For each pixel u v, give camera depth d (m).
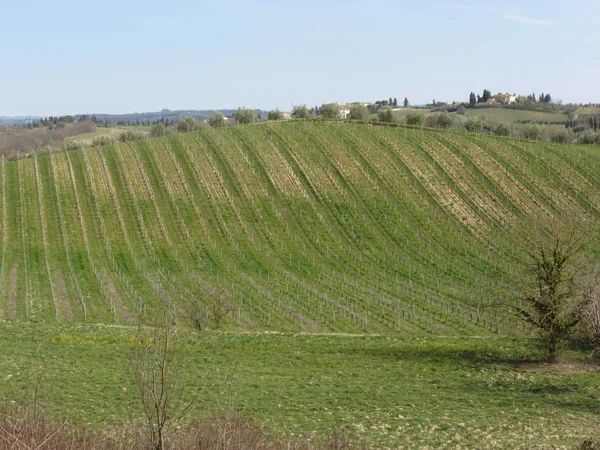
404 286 62.50
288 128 110.31
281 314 53.53
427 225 78.56
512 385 32.03
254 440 16.20
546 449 20.66
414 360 37.47
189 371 31.62
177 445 15.05
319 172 91.81
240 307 55.22
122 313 52.12
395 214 81.19
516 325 48.50
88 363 32.59
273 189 86.94
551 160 95.25
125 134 127.19
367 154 97.94
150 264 66.75
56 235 72.94
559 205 82.44
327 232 76.88
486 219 79.94
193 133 108.56
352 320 52.66
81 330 42.00
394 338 44.28
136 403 25.34
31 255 67.56
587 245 67.50
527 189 86.81
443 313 54.75
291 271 66.12
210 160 94.69
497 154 97.75
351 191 87.06
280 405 26.83
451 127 128.12
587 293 34.75
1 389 25.56
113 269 64.88
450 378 33.50
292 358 36.91
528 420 25.50
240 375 32.12
